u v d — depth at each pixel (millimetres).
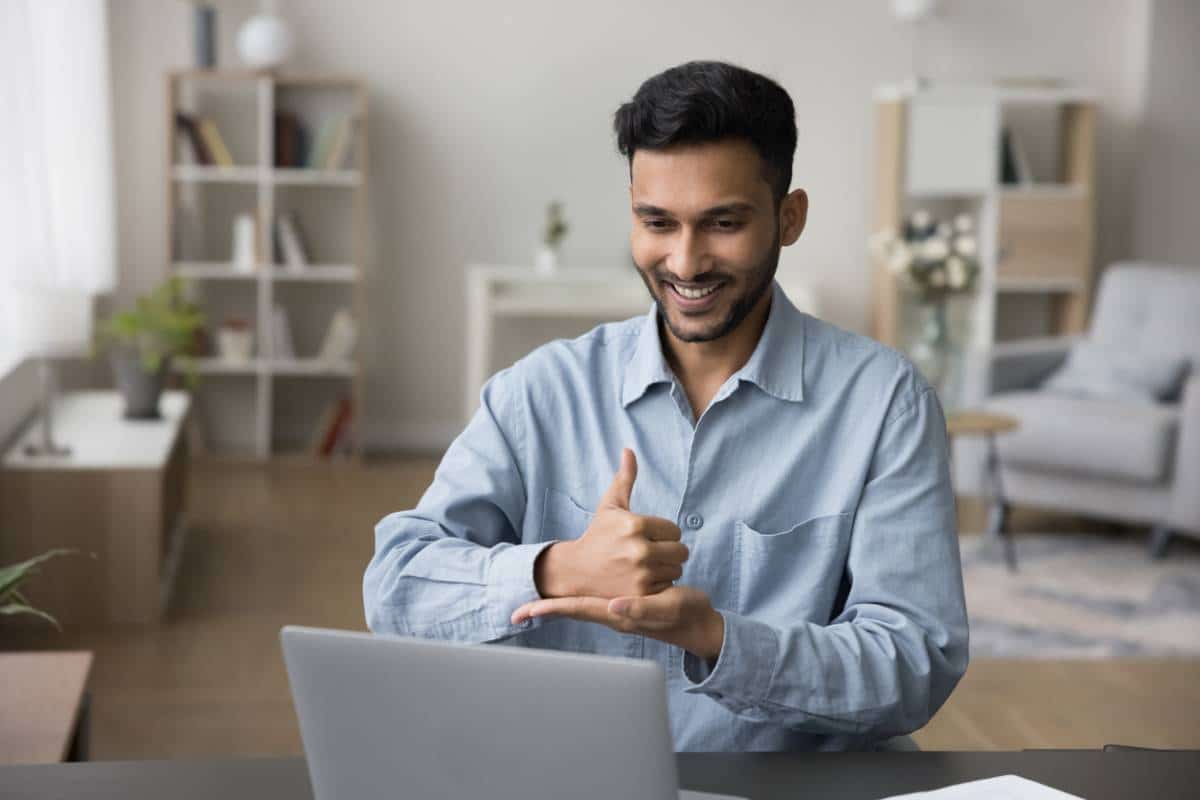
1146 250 6848
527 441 1481
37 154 4773
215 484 5688
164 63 6211
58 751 1865
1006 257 6516
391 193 6461
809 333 1468
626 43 6504
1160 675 3604
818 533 1422
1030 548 4957
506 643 1408
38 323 3941
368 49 6371
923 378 1458
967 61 6730
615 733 885
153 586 3865
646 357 1450
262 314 6109
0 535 3811
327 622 3902
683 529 1426
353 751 960
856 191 6684
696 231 1272
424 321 6543
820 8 6586
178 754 2943
